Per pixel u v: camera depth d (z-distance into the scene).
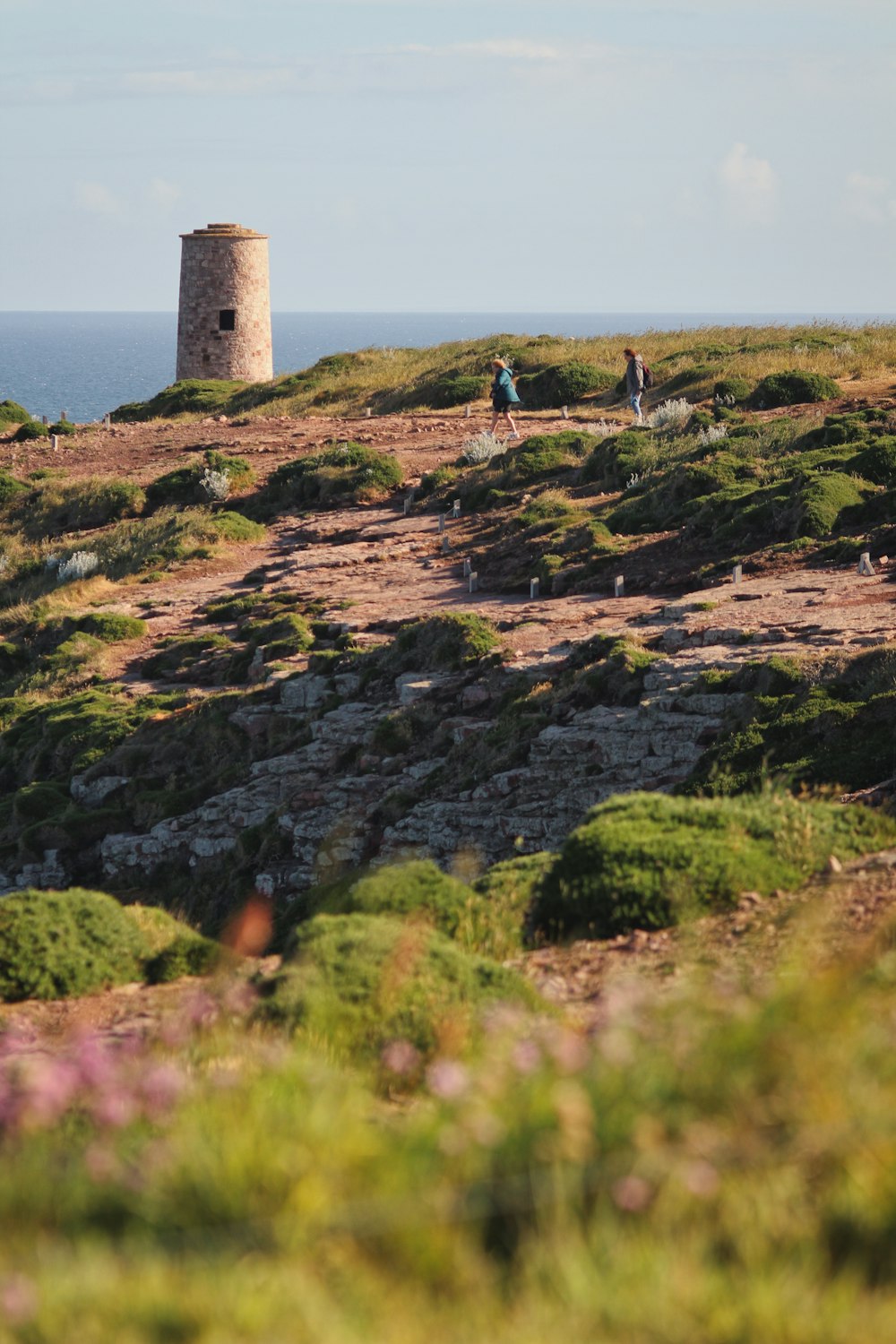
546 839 34.50
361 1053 13.93
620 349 116.19
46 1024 18.70
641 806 22.64
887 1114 8.83
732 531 54.59
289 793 42.59
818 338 103.44
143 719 51.38
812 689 33.00
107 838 44.97
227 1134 9.31
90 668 61.09
